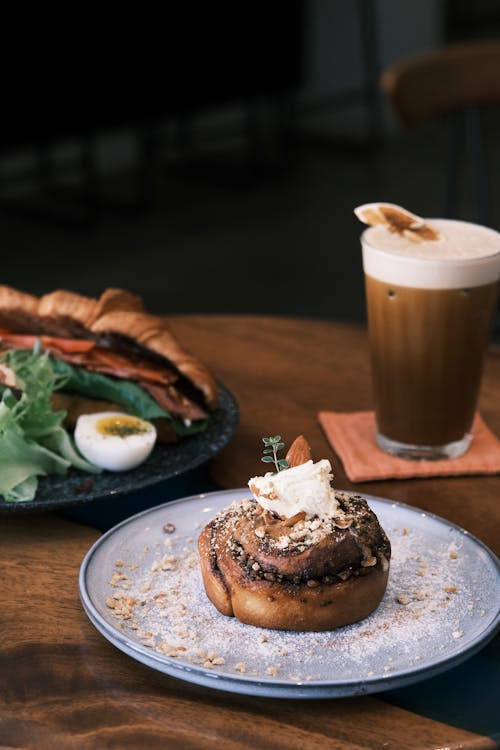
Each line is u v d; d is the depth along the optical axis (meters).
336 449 1.04
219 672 0.77
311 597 0.81
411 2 5.01
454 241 1.03
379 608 0.84
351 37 4.88
